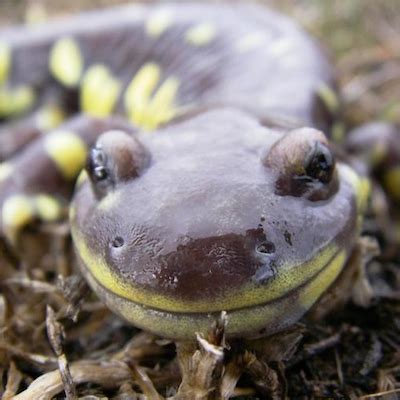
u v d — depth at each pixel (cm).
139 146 7
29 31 15
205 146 7
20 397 7
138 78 13
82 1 20
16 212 9
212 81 12
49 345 8
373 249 8
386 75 15
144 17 14
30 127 13
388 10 18
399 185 11
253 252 6
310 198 7
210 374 6
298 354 7
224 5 14
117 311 7
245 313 6
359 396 7
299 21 18
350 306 8
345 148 11
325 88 11
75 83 14
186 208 7
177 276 6
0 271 9
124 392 7
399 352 8
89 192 7
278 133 8
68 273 9
